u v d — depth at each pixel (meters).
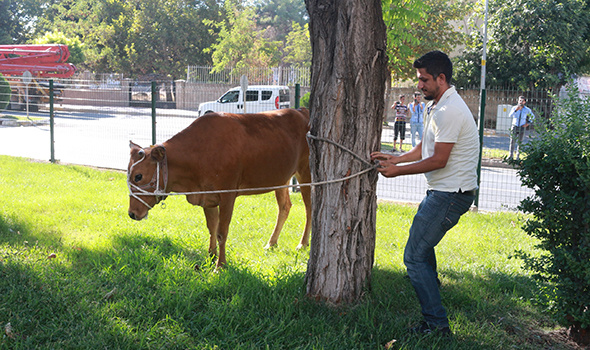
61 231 6.62
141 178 5.18
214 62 41.44
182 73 44.69
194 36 44.53
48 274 4.73
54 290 4.38
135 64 44.84
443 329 4.02
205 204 5.50
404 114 16.50
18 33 50.94
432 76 3.90
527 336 4.24
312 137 4.49
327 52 4.39
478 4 25.45
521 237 7.06
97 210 7.86
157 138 18.97
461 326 4.20
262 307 4.37
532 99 11.38
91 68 46.41
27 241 5.91
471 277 5.40
